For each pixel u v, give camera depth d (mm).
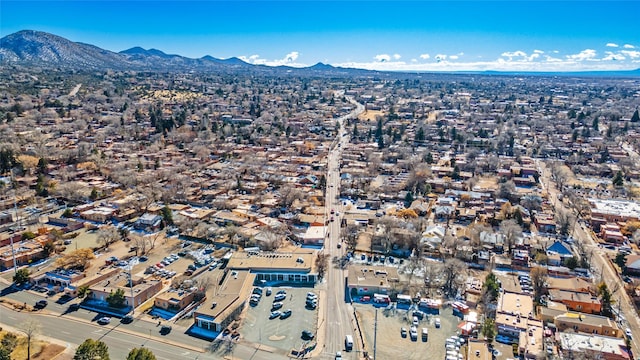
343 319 132625
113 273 155125
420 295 144625
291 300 142625
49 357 112188
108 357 105750
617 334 122688
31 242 176250
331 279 156250
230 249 178625
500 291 144375
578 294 140125
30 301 139500
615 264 167750
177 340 121312
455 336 124125
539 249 175500
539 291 146750
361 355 116625
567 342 117812
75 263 159625
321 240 185500
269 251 175000
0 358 105812
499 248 178250
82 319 130375
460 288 148625
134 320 130375
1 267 160625
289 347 119625
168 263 165500
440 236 185625
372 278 151125
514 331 123188
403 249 179250
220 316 126875
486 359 112375
